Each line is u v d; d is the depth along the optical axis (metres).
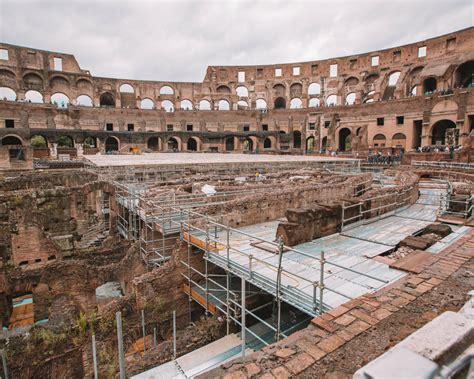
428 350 3.05
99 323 9.95
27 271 13.34
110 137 58.19
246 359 4.87
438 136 52.22
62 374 9.50
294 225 10.98
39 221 18.30
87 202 21.78
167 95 76.31
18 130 48.09
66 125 60.50
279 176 28.39
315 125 65.75
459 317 3.63
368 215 14.08
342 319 5.70
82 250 17.33
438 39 60.56
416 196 19.53
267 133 65.25
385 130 56.78
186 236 11.82
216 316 10.22
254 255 10.20
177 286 11.66
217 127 71.12
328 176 27.02
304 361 4.70
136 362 8.91
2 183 22.95
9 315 13.63
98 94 69.56
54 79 66.00
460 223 12.69
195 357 8.54
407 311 5.89
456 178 29.34
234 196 17.73
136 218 17.64
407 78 63.56
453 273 7.61
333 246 10.88
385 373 2.52
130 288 14.05
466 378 2.72
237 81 79.44
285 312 10.29
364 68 70.44
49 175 25.78
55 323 10.04
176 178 27.38
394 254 9.88
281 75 78.12
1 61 60.81
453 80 54.41
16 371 8.98
